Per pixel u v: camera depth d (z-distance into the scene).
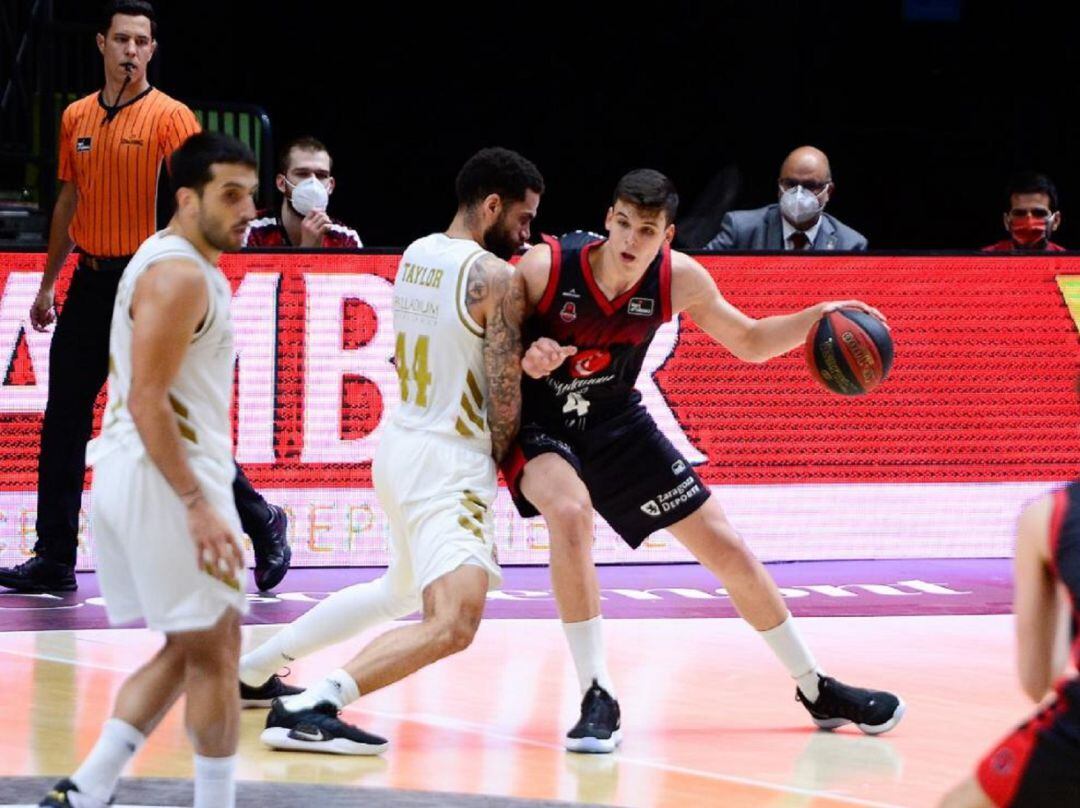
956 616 18.47
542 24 35.31
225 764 9.90
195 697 9.82
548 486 12.95
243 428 20.50
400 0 34.81
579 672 12.88
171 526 9.71
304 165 21.12
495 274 12.53
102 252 18.72
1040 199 23.03
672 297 13.26
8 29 27.56
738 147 34.88
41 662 15.41
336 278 20.66
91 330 18.88
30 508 20.38
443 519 12.48
